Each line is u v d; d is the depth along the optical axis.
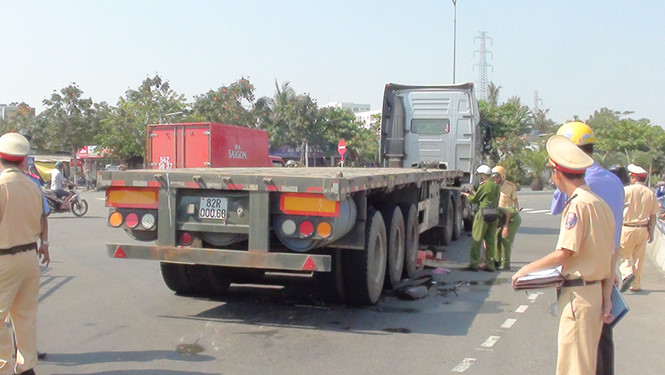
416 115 16.61
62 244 13.53
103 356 5.88
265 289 9.06
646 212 9.23
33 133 46.56
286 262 6.54
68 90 43.59
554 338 6.76
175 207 6.90
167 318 7.35
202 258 6.75
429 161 16.52
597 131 63.47
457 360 5.96
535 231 18.36
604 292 4.18
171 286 8.41
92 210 23.38
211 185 6.73
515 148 49.62
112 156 45.34
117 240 14.27
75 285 9.13
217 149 21.75
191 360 5.80
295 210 6.57
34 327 5.07
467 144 16.33
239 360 5.83
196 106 43.75
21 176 4.93
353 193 7.04
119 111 43.41
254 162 25.14
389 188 8.03
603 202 4.15
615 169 7.74
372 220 7.80
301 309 7.91
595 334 4.14
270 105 48.06
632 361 6.14
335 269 7.66
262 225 6.61
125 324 7.05
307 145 46.94
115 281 9.45
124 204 7.11
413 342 6.54
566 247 4.02
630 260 9.41
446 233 14.22
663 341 6.86
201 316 7.47
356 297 7.86
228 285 8.72
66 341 6.36
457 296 8.92
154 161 21.86
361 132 57.44
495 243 11.07
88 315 7.43
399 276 9.30
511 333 6.95
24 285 4.98
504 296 8.94
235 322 7.23
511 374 5.58
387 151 16.75
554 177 4.30
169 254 6.86
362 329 7.02
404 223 9.87
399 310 7.99
